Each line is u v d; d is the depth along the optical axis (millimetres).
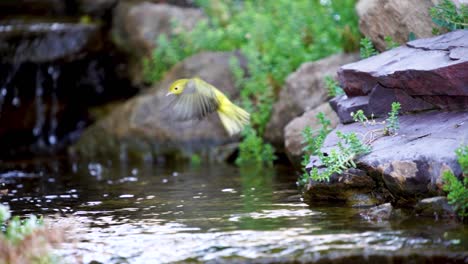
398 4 10375
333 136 8734
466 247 5852
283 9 15383
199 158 14203
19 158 15375
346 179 7770
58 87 17125
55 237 6234
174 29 16000
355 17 13641
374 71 8742
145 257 5957
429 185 6996
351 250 5867
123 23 17016
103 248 6230
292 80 12859
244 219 7176
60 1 18078
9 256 5688
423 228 6391
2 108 16719
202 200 8672
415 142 7586
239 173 11641
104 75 17172
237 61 14656
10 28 16328
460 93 7891
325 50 13836
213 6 16641
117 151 15156
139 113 15070
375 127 8430
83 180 11414
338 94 10234
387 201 7586
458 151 6637
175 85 6781
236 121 7016
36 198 9383
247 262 5773
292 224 6793
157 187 10211
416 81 8195
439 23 9445
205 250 6031
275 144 13180
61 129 17344
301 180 9648
